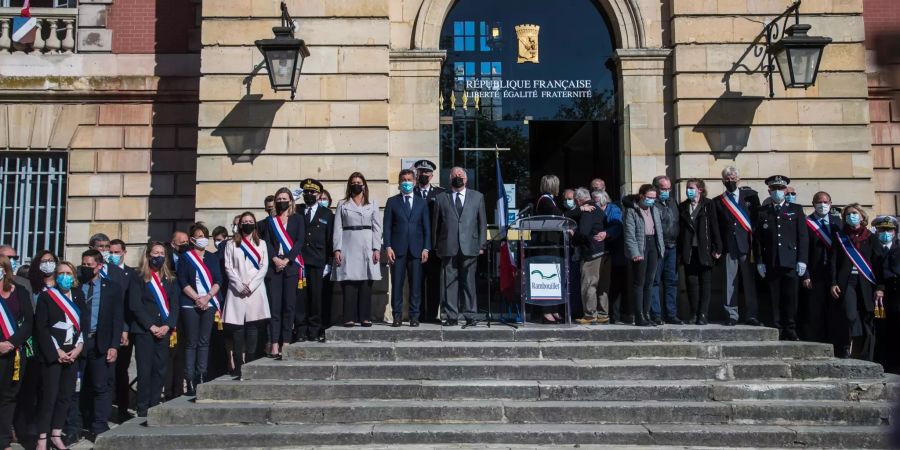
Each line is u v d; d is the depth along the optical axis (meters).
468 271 8.13
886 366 7.96
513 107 10.37
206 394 6.49
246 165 9.54
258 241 7.78
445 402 6.31
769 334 7.56
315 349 7.12
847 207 8.06
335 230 8.12
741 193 8.66
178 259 8.25
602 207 8.65
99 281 7.57
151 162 10.98
